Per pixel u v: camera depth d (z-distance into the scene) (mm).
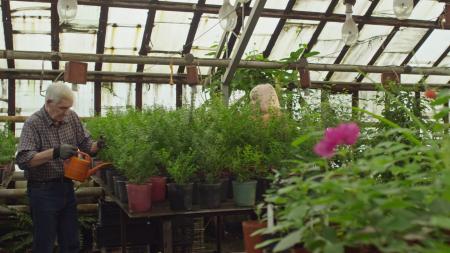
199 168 2893
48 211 3223
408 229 963
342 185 1016
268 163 2775
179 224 3945
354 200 984
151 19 5582
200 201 2836
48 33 5523
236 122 2879
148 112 3631
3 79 5676
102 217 3871
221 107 3062
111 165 3475
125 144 2820
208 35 5973
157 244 3996
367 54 6660
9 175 4344
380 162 1133
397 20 6184
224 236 4895
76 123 3531
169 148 2955
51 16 5324
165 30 5809
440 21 6242
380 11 6059
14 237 5066
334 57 6660
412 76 7031
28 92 5789
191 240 4000
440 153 1222
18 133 5730
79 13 5355
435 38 6516
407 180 1115
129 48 5957
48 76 5785
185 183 2787
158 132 2988
